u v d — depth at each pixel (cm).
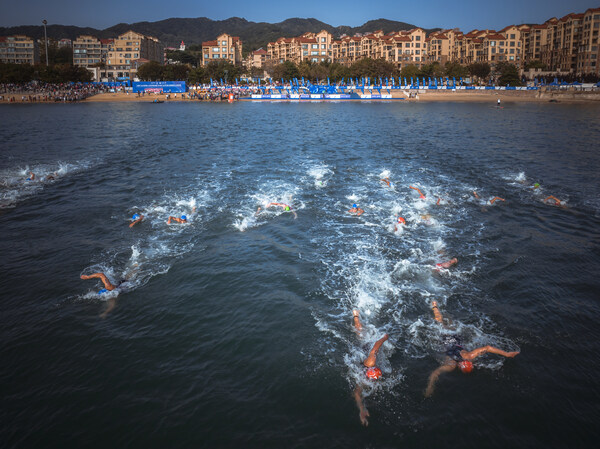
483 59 14625
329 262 1320
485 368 863
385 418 742
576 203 1903
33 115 6231
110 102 9350
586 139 3831
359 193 2036
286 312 1060
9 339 958
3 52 16750
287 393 799
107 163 2767
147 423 729
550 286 1173
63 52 18350
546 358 888
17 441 690
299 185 2178
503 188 2138
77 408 761
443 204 1878
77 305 1098
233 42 18212
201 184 2209
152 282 1214
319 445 684
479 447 680
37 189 2139
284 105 8662
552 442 688
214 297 1132
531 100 9919
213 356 902
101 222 1672
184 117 6041
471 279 1213
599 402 770
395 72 12244
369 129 4634
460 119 5744
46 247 1445
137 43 15450
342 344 940
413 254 1373
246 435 705
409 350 919
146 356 903
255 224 1642
